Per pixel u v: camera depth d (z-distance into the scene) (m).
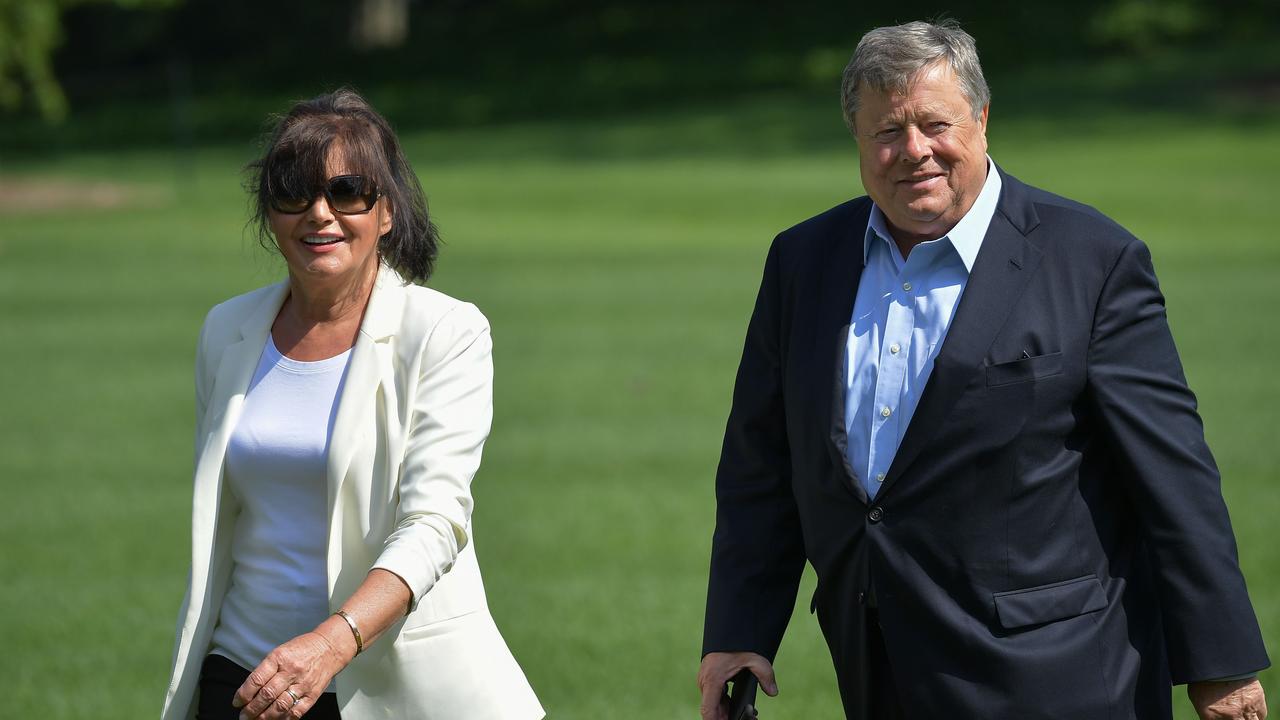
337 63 176.00
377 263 12.00
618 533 28.14
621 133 131.12
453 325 11.59
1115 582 11.27
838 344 11.70
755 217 85.06
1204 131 109.81
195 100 169.00
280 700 10.14
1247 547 25.06
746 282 62.31
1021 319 11.10
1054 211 11.49
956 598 11.14
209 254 75.69
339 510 11.38
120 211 97.50
